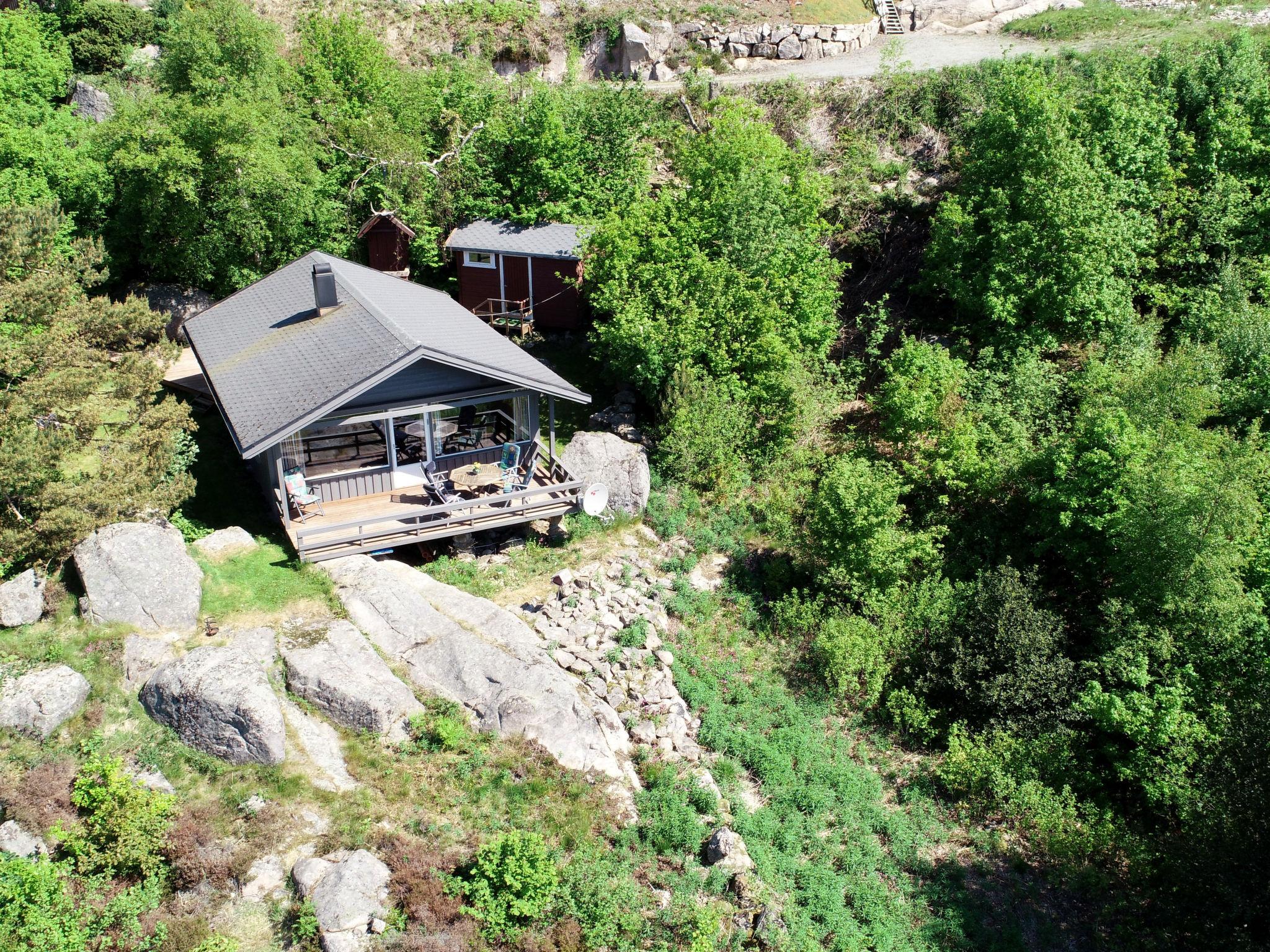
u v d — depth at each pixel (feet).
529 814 51.55
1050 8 154.10
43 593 55.47
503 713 54.70
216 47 100.68
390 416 68.74
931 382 86.22
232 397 69.00
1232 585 67.77
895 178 118.01
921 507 82.48
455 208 109.91
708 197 97.14
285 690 53.88
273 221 99.50
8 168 94.89
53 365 62.49
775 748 62.90
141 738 50.72
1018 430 83.10
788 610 72.23
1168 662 67.62
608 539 77.46
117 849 45.42
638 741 59.26
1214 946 53.88
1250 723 56.65
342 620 58.75
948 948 53.31
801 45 138.72
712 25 138.72
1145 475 71.46
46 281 66.64
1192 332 97.30
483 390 72.49
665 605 72.28
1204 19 142.92
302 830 48.37
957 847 59.82
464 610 61.67
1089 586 76.48
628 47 135.13
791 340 91.66
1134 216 98.58
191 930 43.88
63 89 121.08
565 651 63.82
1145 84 108.06
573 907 47.47
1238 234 104.78
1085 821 61.72
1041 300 94.07
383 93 115.34
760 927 49.21
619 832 52.37
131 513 59.98
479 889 46.88
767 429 90.58
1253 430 75.31
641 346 85.20
